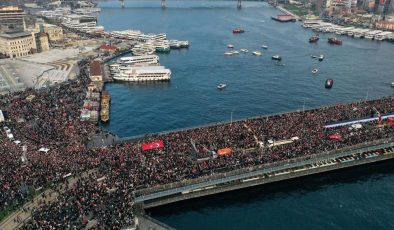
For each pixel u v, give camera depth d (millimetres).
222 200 148875
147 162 150000
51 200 126688
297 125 188375
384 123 195500
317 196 150250
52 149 159500
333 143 169875
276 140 172500
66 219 115562
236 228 131625
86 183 134375
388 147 175375
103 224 114938
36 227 111312
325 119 197375
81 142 171000
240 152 162625
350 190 154125
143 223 122562
